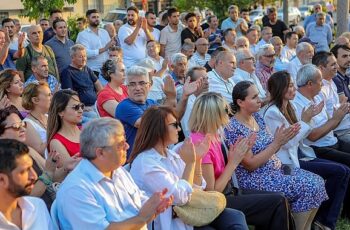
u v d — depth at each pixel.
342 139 5.95
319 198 4.62
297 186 4.57
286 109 5.30
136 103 5.04
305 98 5.77
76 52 7.02
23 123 3.72
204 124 4.25
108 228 2.98
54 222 3.07
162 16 12.33
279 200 4.19
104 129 3.11
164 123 3.71
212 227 3.86
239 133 4.63
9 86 5.07
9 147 2.69
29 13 12.70
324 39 13.52
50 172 3.59
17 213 2.86
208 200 3.76
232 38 10.23
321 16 13.41
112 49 8.36
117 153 3.14
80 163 3.17
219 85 6.59
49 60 7.55
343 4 13.23
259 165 4.54
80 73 7.08
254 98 4.71
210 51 11.08
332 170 5.09
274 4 25.95
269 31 10.94
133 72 5.00
